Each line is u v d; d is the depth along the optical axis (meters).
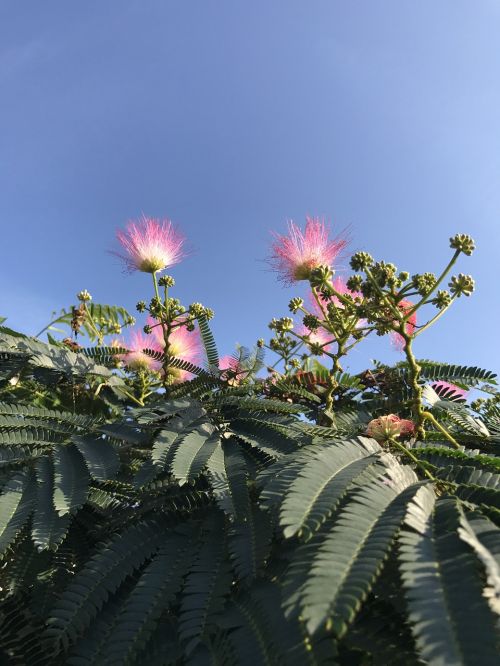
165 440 0.25
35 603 0.24
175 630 0.20
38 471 0.25
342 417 0.33
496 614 0.12
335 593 0.13
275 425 0.27
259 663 0.16
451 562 0.14
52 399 0.43
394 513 0.16
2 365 0.36
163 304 0.38
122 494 0.27
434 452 0.22
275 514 0.18
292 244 0.33
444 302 0.25
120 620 0.19
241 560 0.19
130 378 0.45
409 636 0.17
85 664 0.19
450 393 0.34
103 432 0.29
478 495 0.18
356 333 0.34
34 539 0.22
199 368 0.37
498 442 0.29
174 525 0.23
